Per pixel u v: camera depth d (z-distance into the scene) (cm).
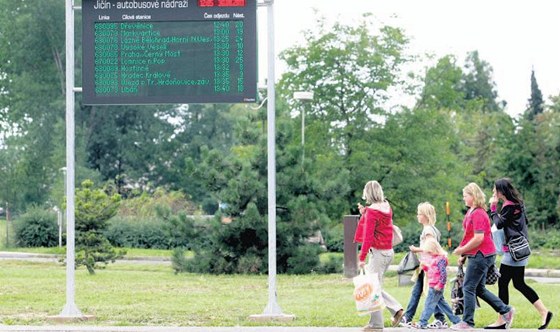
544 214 15238
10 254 11538
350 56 12175
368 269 3812
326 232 12412
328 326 3972
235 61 4250
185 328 3828
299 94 10062
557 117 15775
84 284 6512
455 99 12781
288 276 7688
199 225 8275
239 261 7994
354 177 11875
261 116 8619
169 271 8450
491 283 3866
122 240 13912
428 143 12062
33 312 4625
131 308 4756
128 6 4278
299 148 8425
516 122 15775
